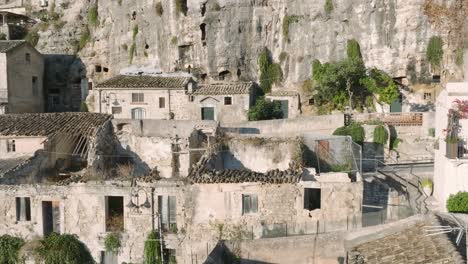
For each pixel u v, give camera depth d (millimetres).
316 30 63969
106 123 44156
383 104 60344
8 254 31281
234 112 60906
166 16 69938
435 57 59844
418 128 51594
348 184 29922
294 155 35688
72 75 76625
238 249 26672
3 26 79438
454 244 19422
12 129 41344
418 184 40250
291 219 30156
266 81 66750
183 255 30969
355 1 61938
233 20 67375
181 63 69500
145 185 31297
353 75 59094
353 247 22156
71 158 41094
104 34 76500
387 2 60844
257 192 30344
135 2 73938
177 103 61688
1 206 31922
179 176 36250
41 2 83188
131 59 73625
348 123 52688
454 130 34031
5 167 35156
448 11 59125
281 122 53031
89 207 31656
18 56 65875
